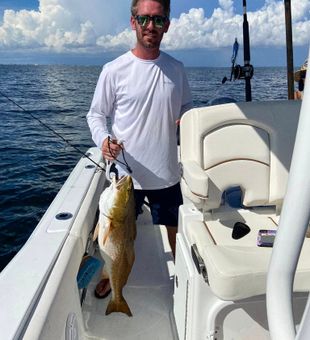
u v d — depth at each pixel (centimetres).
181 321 184
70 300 162
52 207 217
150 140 228
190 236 176
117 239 204
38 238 180
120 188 203
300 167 65
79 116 1622
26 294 137
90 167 292
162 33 213
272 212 203
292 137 195
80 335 181
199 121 189
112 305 211
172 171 238
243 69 277
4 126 1443
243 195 200
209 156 191
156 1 207
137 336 201
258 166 195
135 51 221
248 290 141
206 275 153
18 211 670
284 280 72
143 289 238
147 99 222
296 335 67
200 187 169
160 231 306
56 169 916
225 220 192
